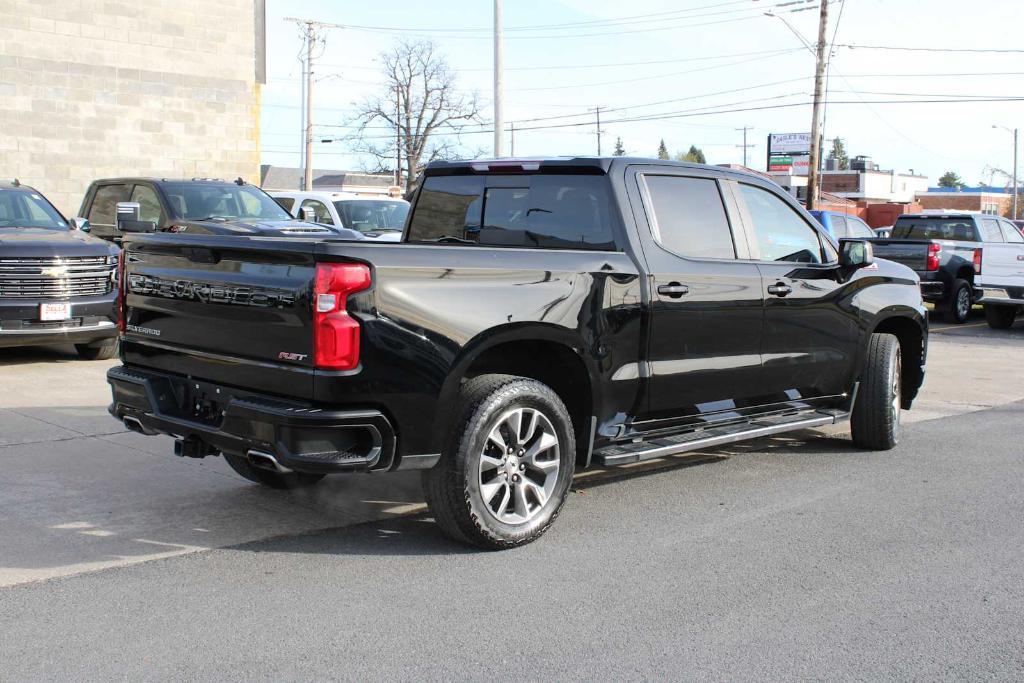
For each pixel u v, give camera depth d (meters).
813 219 6.91
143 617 4.08
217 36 20.92
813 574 4.73
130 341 5.38
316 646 3.84
